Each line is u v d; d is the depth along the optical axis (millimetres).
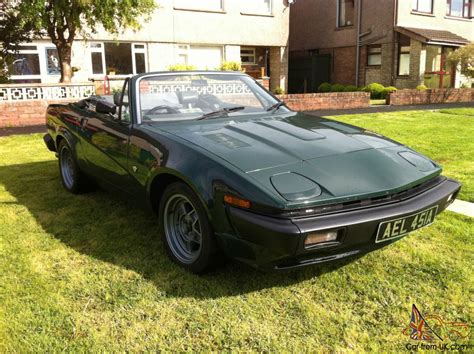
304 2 25422
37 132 9992
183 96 4047
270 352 2305
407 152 3381
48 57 16891
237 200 2637
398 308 2670
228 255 2822
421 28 21750
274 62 22094
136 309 2699
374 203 2750
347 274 3088
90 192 5160
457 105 16000
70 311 2672
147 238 3785
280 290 2908
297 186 2637
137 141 3584
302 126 3668
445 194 3082
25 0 11484
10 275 3105
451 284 2902
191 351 2322
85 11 11922
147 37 18281
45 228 4023
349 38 23062
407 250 3420
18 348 2334
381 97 19953
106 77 14766
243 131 3441
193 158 2990
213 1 19562
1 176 5934
